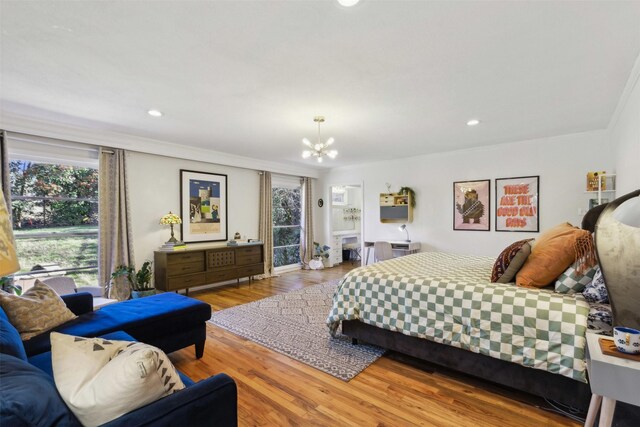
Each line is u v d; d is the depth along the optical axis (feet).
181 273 14.62
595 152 13.41
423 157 18.66
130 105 9.77
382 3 5.15
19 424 2.52
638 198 5.22
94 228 13.25
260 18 5.52
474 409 6.29
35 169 11.78
